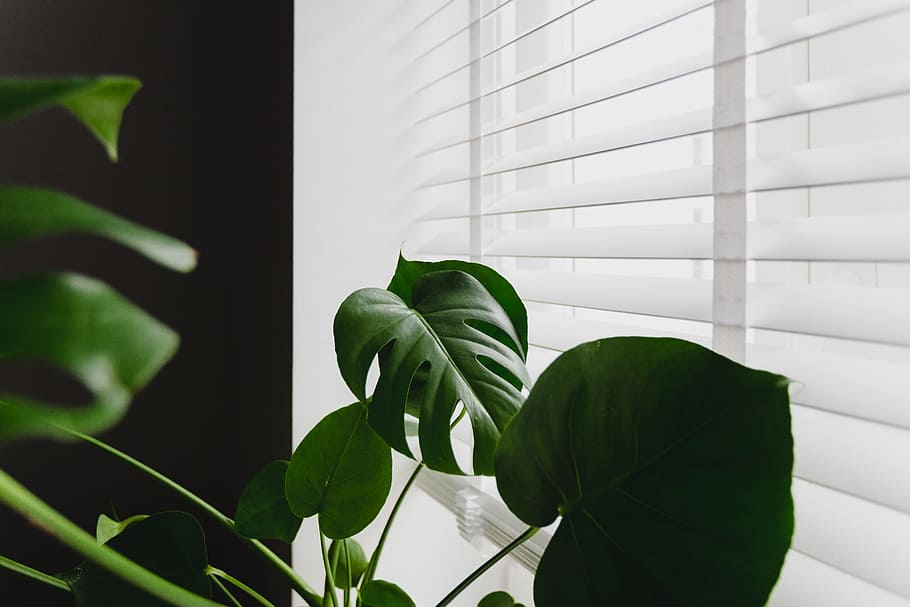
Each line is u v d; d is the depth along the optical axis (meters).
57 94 0.23
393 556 1.12
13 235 0.21
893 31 0.78
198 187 1.27
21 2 1.14
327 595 0.70
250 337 1.27
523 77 0.89
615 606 0.44
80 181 1.19
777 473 0.41
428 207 1.16
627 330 0.81
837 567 0.52
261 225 1.20
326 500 0.67
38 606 1.19
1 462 1.15
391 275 1.14
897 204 0.78
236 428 1.32
